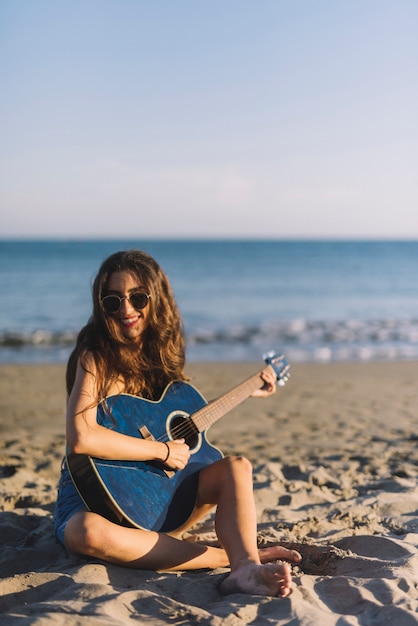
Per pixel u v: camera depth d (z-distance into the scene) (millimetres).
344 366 12312
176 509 3043
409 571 2902
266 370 3768
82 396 2916
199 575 2965
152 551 2891
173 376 3369
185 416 3316
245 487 3000
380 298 29578
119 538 2820
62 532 2963
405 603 2576
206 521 3807
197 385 10133
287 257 76750
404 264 61562
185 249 108125
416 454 5887
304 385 10148
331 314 23422
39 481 4816
